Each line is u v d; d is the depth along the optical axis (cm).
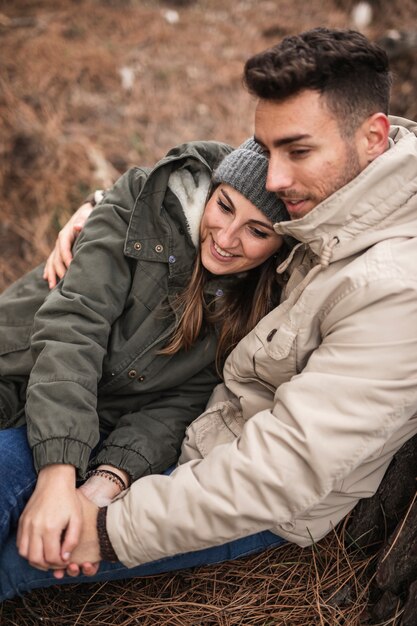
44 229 307
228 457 134
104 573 151
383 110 133
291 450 129
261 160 147
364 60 124
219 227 153
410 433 146
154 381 172
